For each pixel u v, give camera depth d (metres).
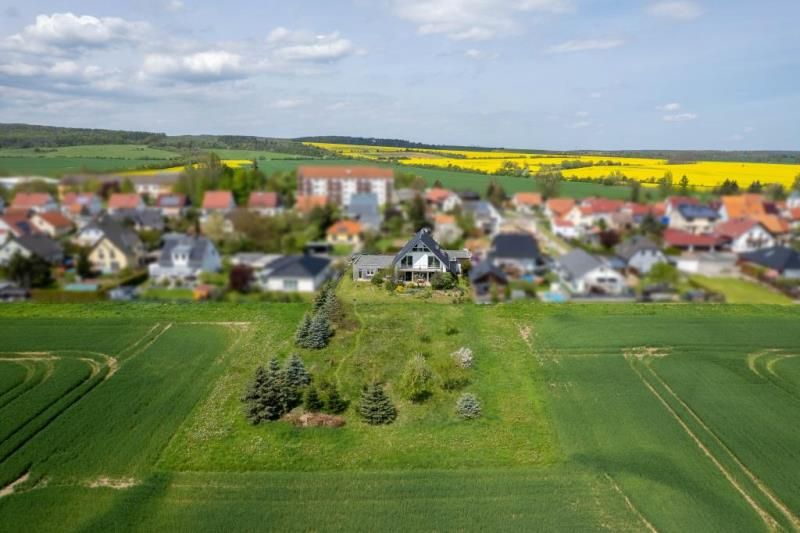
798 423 24.09
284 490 19.39
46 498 18.89
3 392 26.52
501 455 21.70
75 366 29.56
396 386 27.75
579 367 30.23
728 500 18.81
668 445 22.42
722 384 27.92
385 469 20.75
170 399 26.09
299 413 25.12
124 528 17.38
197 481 19.94
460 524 17.53
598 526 17.44
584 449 22.06
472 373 29.41
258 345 32.66
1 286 38.44
